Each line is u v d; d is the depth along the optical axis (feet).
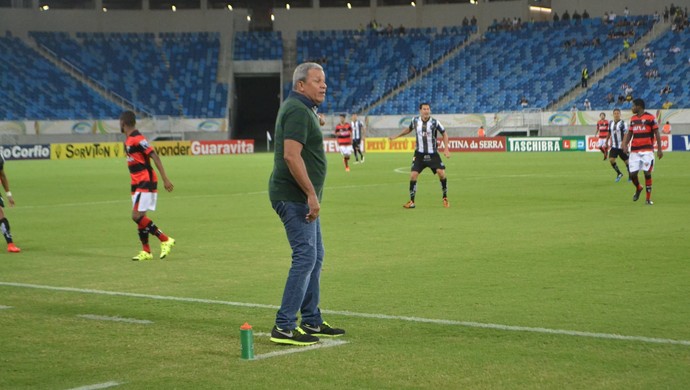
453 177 116.26
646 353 25.66
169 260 47.06
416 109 240.32
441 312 32.09
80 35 258.98
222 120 236.84
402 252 48.32
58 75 243.60
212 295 36.55
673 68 226.38
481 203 78.18
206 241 54.95
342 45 265.34
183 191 98.68
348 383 23.09
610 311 31.73
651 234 54.08
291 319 27.61
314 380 23.44
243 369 24.67
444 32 264.72
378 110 242.58
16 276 42.19
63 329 30.27
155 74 253.03
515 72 243.81
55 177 130.82
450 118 228.63
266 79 271.90
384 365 24.88
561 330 28.78
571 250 47.73
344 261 45.24
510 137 212.64
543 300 34.04
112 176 133.59
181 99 246.27
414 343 27.43
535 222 62.13
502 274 40.40
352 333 28.96
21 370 24.93
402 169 140.77
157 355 26.45
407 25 269.03
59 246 53.67
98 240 56.65
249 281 40.06
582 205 74.69
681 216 64.75
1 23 251.60
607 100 222.48
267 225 64.03
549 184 100.94
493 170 131.54
